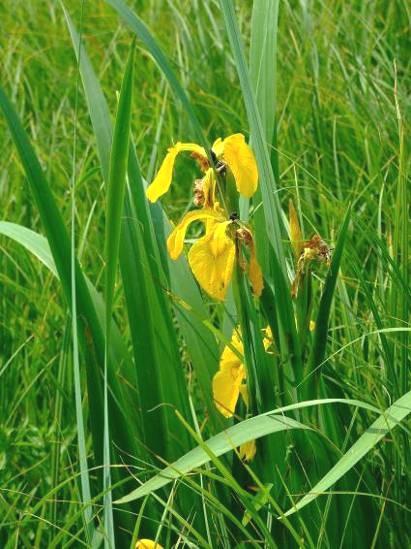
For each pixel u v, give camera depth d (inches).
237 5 100.3
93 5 112.3
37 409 60.9
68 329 54.6
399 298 49.6
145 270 47.9
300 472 45.4
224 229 43.4
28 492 56.4
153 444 48.0
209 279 43.3
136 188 48.4
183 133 82.7
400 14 91.8
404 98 73.7
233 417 47.9
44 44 108.2
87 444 56.7
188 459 42.4
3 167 82.2
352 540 45.8
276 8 47.8
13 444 56.9
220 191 44.3
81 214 73.8
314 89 79.3
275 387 45.9
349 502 45.6
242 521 44.8
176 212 75.2
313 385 44.4
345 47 88.7
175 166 81.2
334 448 43.8
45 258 48.9
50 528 50.8
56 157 82.4
